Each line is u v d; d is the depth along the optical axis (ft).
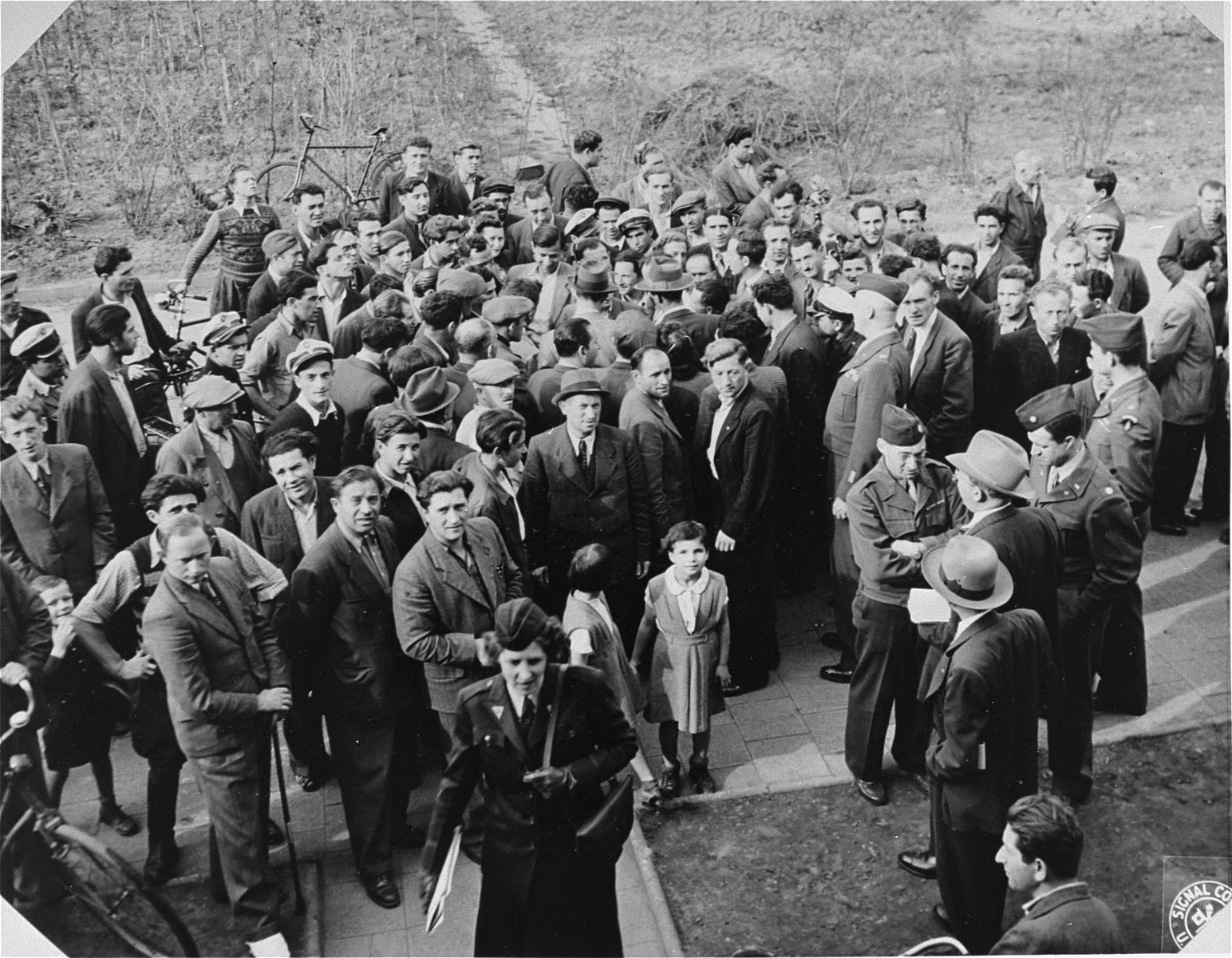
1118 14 30.94
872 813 21.67
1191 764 22.53
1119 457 23.25
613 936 17.99
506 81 33.12
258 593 19.76
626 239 28.68
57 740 20.44
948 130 30.78
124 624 20.77
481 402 21.75
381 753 19.84
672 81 33.37
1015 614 18.40
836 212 30.83
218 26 31.91
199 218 31.19
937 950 18.95
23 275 29.09
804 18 32.53
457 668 19.48
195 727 18.53
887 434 20.38
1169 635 25.40
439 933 19.47
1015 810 16.90
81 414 22.61
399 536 20.58
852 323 24.81
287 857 20.92
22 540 21.84
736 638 24.44
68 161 30.94
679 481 23.31
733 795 22.11
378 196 31.78
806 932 19.53
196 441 21.67
